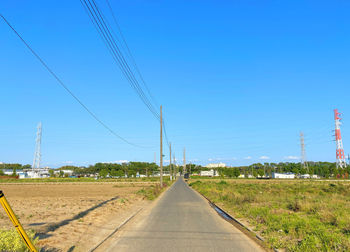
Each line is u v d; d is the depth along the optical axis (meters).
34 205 20.69
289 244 8.23
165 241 9.05
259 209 15.06
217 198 25.44
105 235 9.75
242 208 17.19
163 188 45.81
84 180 99.75
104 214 14.80
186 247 8.26
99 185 67.00
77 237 9.18
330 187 43.94
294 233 9.52
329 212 13.13
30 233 6.85
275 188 43.84
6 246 6.16
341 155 119.00
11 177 116.75
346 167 119.00
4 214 15.12
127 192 38.72
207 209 18.84
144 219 14.08
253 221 12.65
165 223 12.80
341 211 13.30
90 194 35.31
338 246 7.44
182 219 14.09
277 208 15.87
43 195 34.41
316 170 144.50
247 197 21.27
